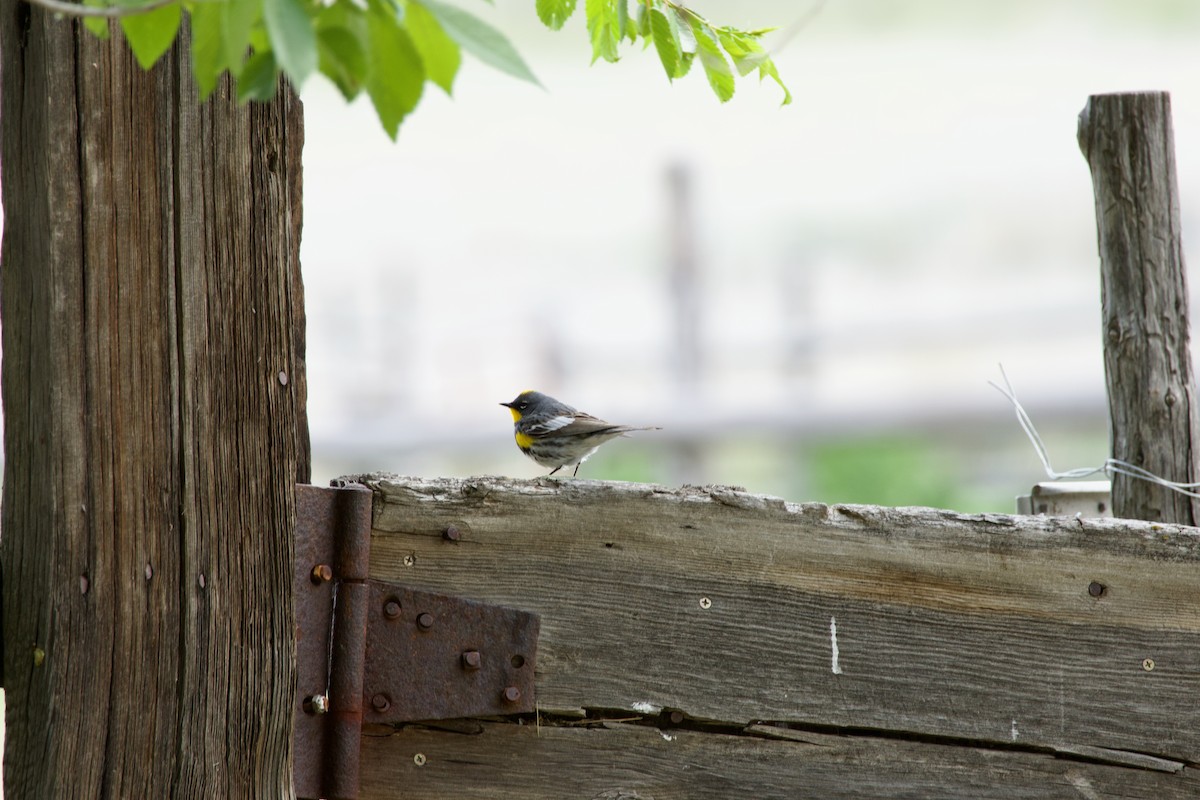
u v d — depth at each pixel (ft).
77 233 17.72
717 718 20.25
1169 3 197.36
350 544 19.04
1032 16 199.82
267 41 14.16
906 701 20.54
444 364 140.97
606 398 117.29
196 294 18.35
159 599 18.01
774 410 104.06
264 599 18.54
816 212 172.55
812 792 20.34
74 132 17.70
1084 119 27.43
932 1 198.39
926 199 171.94
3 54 17.99
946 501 88.07
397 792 19.60
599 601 20.13
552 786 19.89
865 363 127.85
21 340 18.04
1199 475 26.89
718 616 20.36
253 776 18.29
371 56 13.43
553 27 22.71
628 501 20.31
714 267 160.76
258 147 18.86
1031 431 30.96
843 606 20.59
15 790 17.89
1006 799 20.45
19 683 17.95
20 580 18.03
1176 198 27.04
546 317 147.95
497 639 19.67
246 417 18.62
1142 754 20.59
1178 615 20.79
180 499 18.12
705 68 22.16
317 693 18.83
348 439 107.34
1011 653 20.70
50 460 17.78
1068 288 153.79
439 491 19.84
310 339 138.10
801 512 20.59
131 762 17.81
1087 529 20.88
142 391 18.04
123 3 13.39
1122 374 27.17
